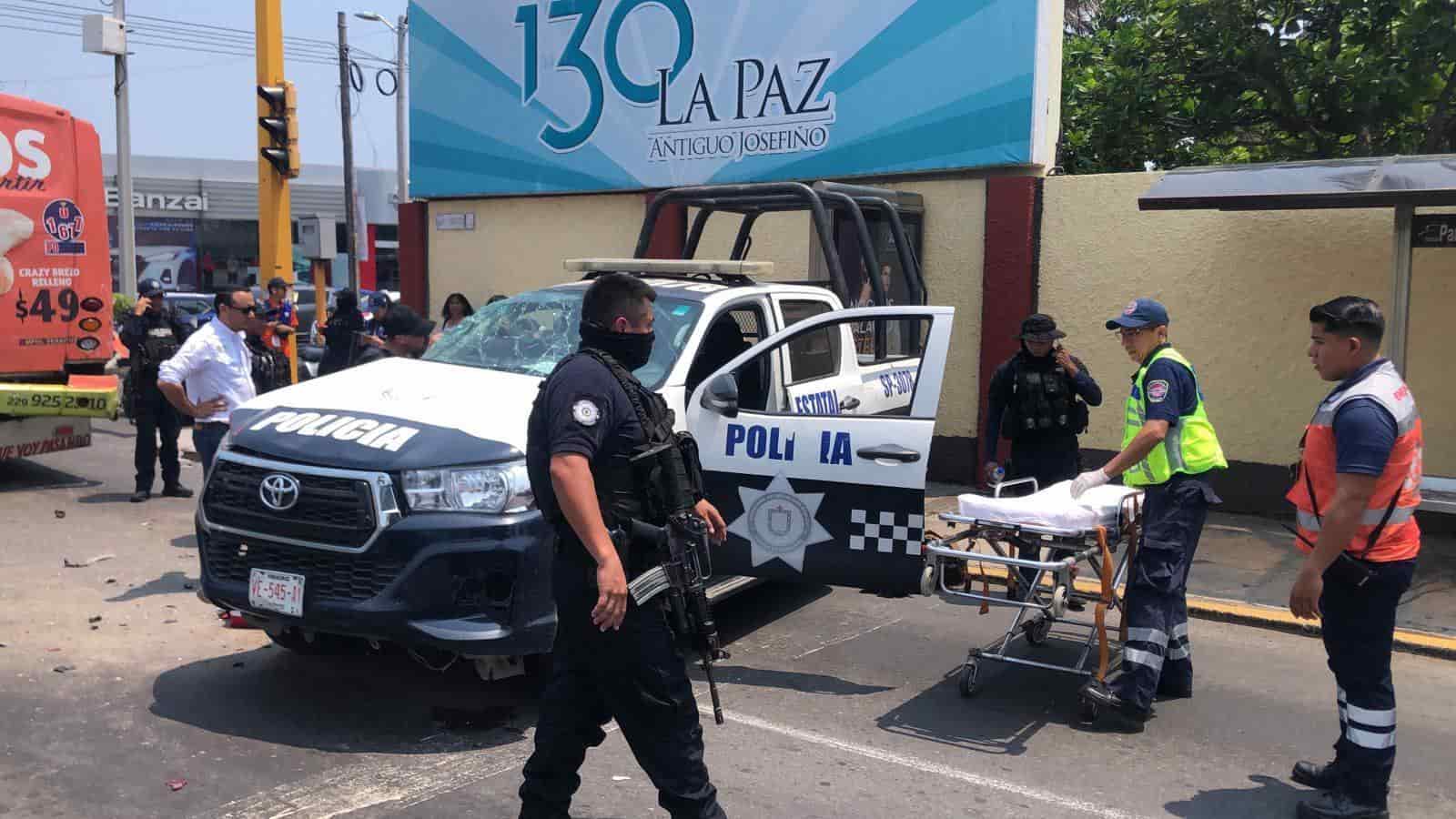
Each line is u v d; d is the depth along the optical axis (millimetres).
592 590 3359
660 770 3451
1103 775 4582
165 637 5965
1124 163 13883
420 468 4648
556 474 3279
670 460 3492
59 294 9930
